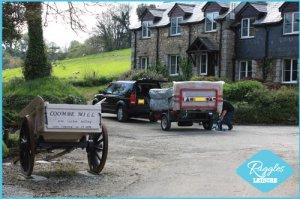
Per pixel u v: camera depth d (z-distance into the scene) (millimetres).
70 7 16141
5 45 17531
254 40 34000
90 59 73625
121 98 23188
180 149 14031
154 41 41062
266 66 33250
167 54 39844
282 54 32375
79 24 16469
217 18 35250
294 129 20844
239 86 25406
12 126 17656
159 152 13453
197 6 39281
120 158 12438
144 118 24875
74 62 72000
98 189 8945
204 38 36344
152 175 10211
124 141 15836
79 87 45250
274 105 23922
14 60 34156
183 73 37938
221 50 35344
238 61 35125
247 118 23938
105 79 46781
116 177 10023
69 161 11867
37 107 9844
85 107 9789
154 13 41469
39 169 10758
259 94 24422
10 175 10133
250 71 34625
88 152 10594
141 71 37406
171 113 19172
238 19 35062
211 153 13172
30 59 25484
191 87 19016
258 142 15562
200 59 37125
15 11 15680
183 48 38406
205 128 20031
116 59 70812
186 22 37938
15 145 13836
